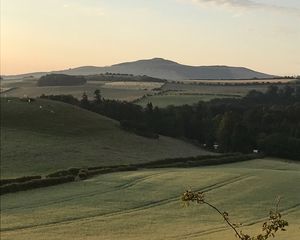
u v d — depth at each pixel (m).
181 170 64.88
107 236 31.98
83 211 41.00
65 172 59.78
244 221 36.38
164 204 43.62
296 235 29.22
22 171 65.50
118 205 43.41
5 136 85.69
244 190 49.28
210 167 72.38
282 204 42.72
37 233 33.31
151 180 55.88
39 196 48.75
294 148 96.31
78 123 102.44
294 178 56.16
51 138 88.75
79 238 31.53
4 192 50.75
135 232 33.12
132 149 89.75
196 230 33.25
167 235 31.75
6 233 33.41
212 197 46.25
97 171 62.25
